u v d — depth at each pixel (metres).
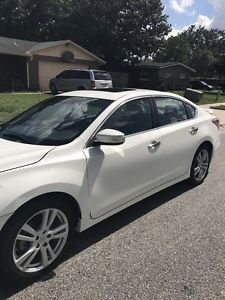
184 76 46.62
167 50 67.38
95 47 47.66
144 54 49.41
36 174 3.26
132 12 48.19
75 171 3.58
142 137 4.50
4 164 3.20
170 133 5.02
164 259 3.82
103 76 25.75
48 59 33.62
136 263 3.73
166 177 5.05
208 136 5.95
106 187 3.97
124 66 46.97
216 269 3.68
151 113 4.84
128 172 4.25
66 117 4.19
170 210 5.09
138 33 48.31
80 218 3.74
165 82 44.69
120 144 3.96
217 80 63.06
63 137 3.84
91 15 48.22
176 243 4.17
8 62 32.06
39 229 3.34
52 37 51.81
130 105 4.54
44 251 3.41
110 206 4.09
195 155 5.75
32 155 3.43
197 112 5.94
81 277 3.46
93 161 3.77
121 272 3.57
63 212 3.52
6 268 3.13
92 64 37.00
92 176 3.76
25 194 3.10
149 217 4.84
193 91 21.92
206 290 3.34
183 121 5.49
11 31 55.03
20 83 32.41
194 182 6.00
